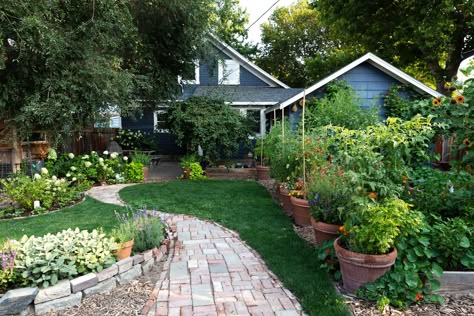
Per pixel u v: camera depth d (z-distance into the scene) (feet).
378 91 31.19
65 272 8.30
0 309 7.20
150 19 28.45
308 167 16.05
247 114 35.17
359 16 45.98
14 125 22.09
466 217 10.19
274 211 17.22
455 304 8.09
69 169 24.82
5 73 20.38
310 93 30.96
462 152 13.87
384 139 10.34
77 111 21.65
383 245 8.02
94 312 7.85
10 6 16.58
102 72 21.02
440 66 47.80
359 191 9.65
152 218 12.38
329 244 9.99
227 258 11.25
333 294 8.45
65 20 20.42
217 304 8.17
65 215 16.39
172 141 46.83
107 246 9.64
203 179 28.78
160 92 32.99
